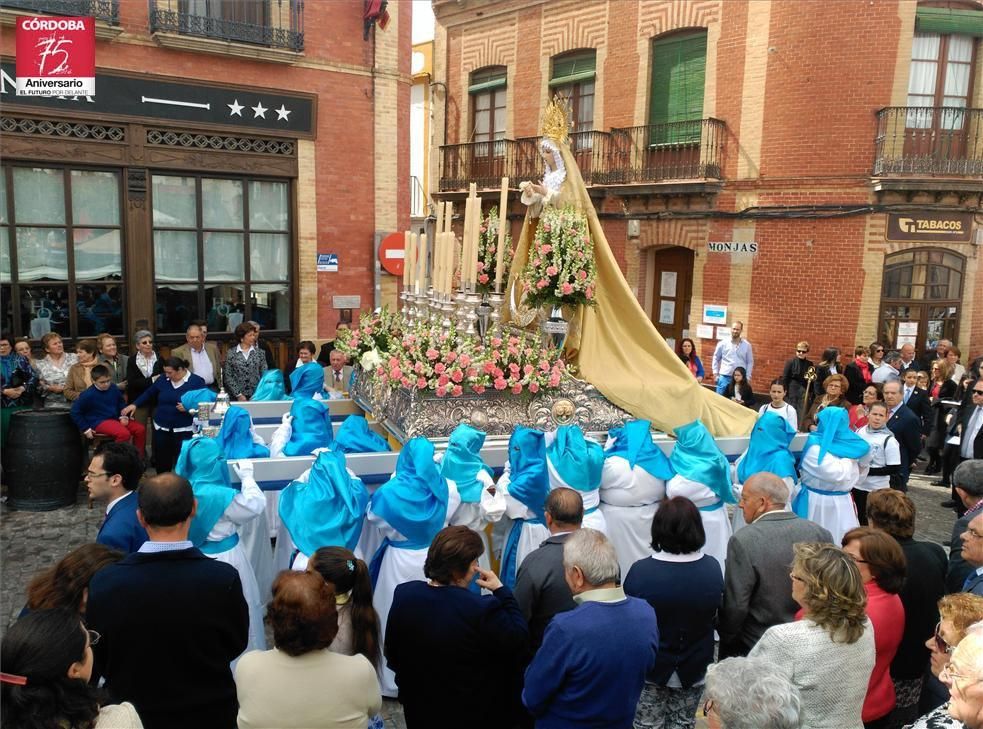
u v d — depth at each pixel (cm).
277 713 266
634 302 685
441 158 2038
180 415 800
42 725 206
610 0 1653
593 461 500
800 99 1409
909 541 385
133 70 1023
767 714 216
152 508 318
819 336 1438
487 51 1908
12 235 987
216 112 1087
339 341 773
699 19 1523
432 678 325
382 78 1201
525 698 306
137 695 298
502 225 633
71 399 851
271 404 735
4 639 214
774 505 400
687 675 365
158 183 1076
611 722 296
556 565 379
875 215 1377
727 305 1534
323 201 1185
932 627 370
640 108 1625
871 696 335
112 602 300
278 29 1105
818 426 617
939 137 1391
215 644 312
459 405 608
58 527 735
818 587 290
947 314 1450
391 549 464
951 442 941
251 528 525
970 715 217
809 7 1381
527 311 669
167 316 1108
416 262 779
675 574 362
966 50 1405
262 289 1174
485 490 489
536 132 1825
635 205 1656
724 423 680
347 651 342
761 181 1473
